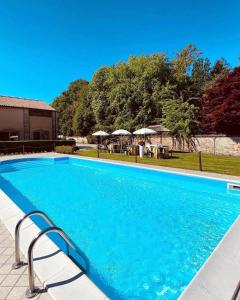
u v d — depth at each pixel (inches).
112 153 839.1
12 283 114.6
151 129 775.1
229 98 744.3
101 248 191.6
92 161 619.8
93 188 398.6
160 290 140.6
